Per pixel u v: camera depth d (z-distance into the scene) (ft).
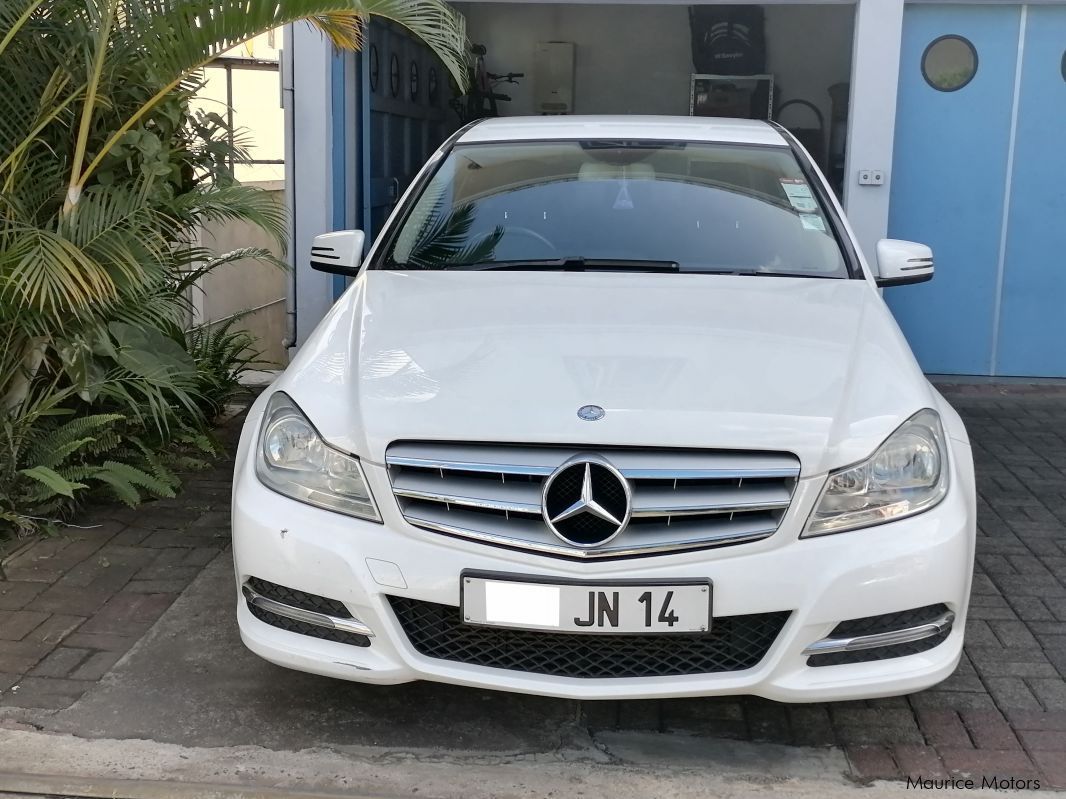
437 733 9.78
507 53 28.19
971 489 9.32
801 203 12.78
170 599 12.36
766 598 8.29
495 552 8.41
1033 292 22.59
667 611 8.27
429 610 8.71
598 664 8.61
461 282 11.44
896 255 12.43
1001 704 10.24
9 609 12.03
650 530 8.40
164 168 14.23
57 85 13.97
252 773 9.13
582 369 9.11
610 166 13.33
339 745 9.57
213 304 24.98
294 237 21.93
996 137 22.09
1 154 13.89
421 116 26.32
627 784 9.00
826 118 25.71
